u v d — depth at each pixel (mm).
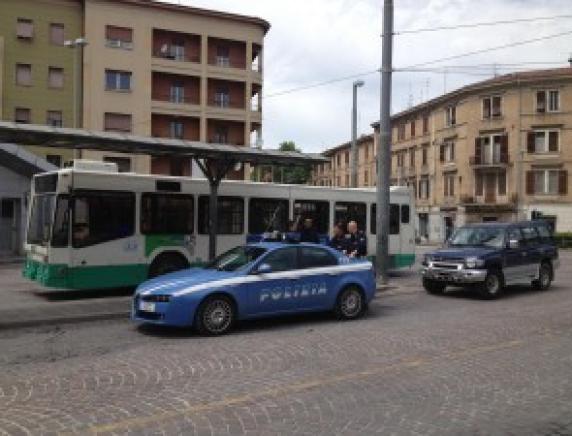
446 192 61281
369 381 7098
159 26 52219
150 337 9852
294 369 7648
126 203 14609
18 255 26344
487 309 13203
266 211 17219
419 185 66062
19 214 26625
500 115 54906
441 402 6312
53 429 5426
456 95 58719
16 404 6156
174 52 53500
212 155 15062
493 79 55312
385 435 5340
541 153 52844
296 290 11000
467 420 5758
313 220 18250
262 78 56688
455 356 8422
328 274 11453
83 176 13984
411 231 21172
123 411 5934
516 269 15852
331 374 7402
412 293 16031
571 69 52062
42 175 14398
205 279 10195
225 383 6973
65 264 13664
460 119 58625
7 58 47812
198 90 54062
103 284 14156
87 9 49531
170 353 8602
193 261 15664
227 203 16469
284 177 88875
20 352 8680
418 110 65750
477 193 57000
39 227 14195
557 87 52062
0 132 12508
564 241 49812
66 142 13711
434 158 63031
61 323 11055
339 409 6043
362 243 13938
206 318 9953
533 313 12562
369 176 78438
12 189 26469
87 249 13961
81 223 13930
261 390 6688
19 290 15664
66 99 49469
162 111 52250
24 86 48312
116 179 14461
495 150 55375
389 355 8484
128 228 14602
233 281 10273
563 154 51875
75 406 6094
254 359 8211
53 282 13531
